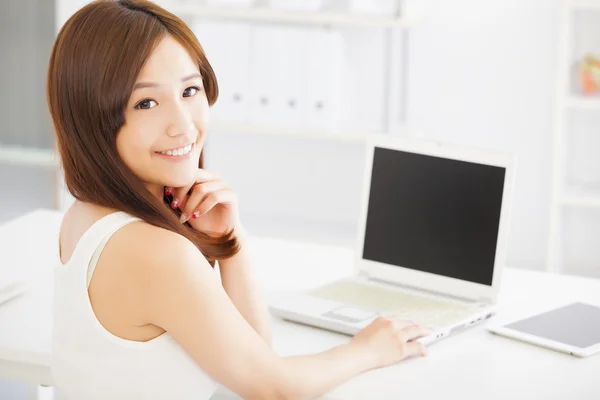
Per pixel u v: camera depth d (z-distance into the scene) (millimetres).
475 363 2098
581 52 4297
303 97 4121
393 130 4246
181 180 1863
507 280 2730
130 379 1801
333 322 2260
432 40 4367
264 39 4102
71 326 1819
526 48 4324
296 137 4547
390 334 2082
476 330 2311
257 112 4160
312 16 4086
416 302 2408
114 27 1724
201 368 1844
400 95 4402
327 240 4250
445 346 2195
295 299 2414
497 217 2383
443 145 2447
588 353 2152
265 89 4137
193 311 1737
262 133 4426
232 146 4621
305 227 4469
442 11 4340
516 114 4387
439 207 2461
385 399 1901
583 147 4387
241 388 1811
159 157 1829
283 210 4645
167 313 1739
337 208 4594
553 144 4152
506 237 2371
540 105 4359
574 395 1950
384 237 2539
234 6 4164
